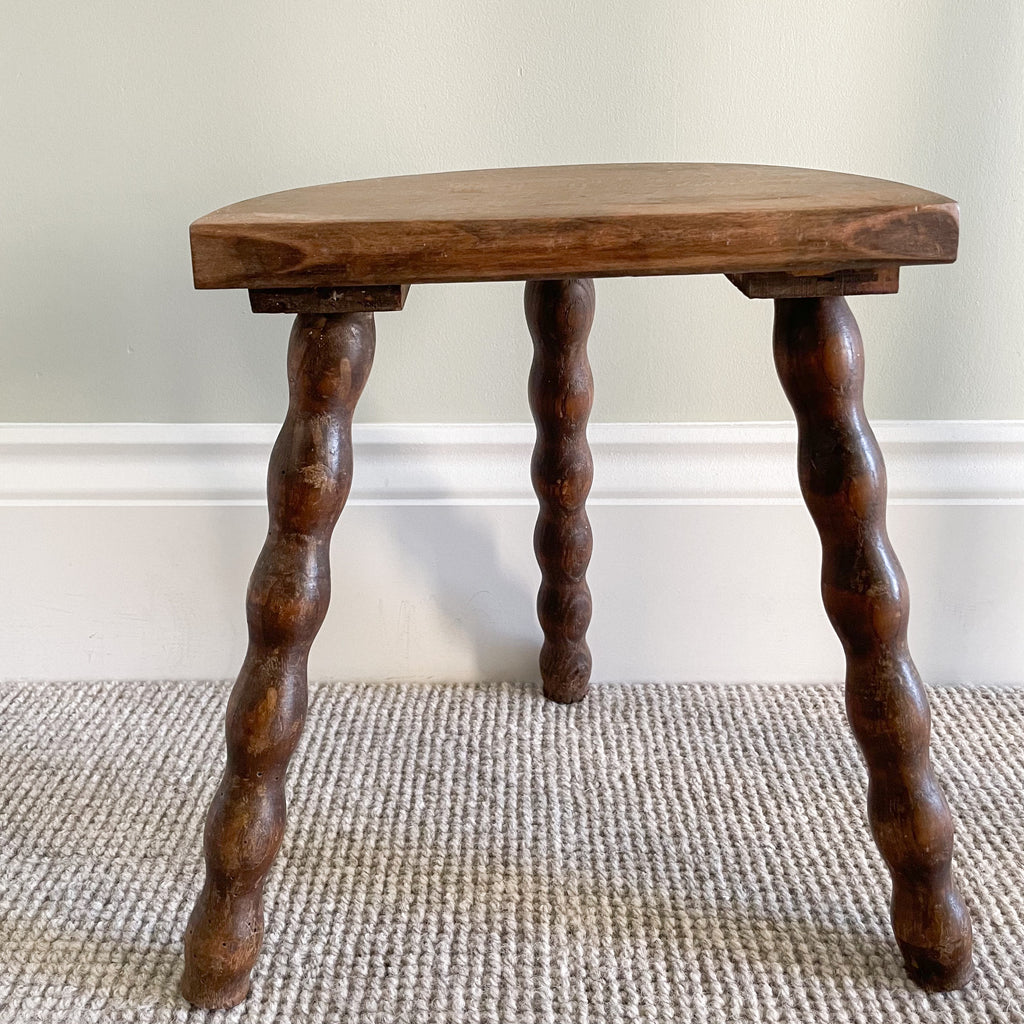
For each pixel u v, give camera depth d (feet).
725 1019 1.94
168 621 3.11
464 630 3.11
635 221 1.63
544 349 2.62
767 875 2.31
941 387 2.95
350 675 3.15
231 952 1.94
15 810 2.54
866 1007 1.97
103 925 2.18
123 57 2.74
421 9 2.71
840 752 2.76
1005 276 2.86
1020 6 2.68
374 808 2.54
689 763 2.72
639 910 2.21
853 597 1.89
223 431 2.98
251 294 1.75
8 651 3.13
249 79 2.76
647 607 3.08
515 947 2.11
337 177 2.83
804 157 2.80
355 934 2.15
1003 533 2.98
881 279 1.75
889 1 2.68
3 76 2.75
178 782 2.66
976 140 2.77
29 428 2.98
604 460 3.00
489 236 1.64
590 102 2.77
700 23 2.71
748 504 2.99
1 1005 1.97
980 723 2.87
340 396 1.84
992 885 2.27
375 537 3.04
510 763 2.72
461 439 2.98
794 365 1.85
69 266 2.89
